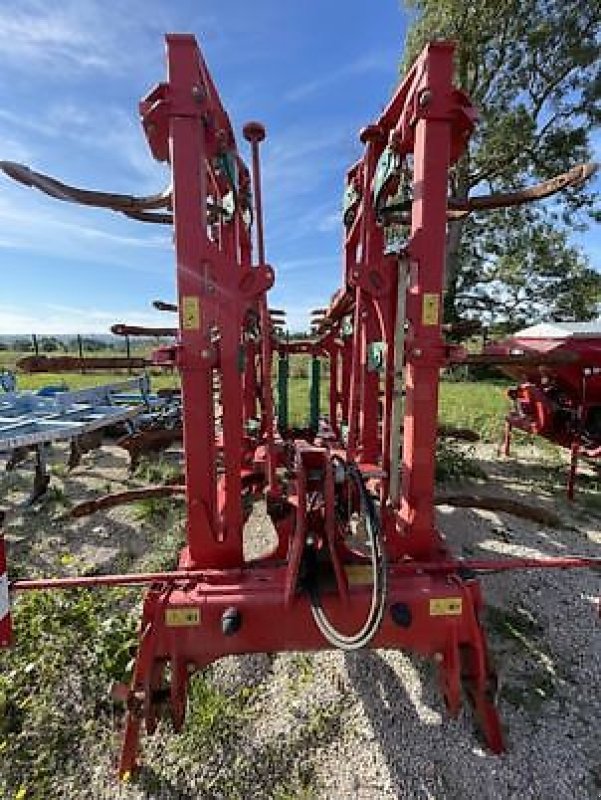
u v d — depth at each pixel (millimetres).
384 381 2361
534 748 2041
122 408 6176
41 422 5219
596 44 15516
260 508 4539
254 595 1896
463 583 1950
